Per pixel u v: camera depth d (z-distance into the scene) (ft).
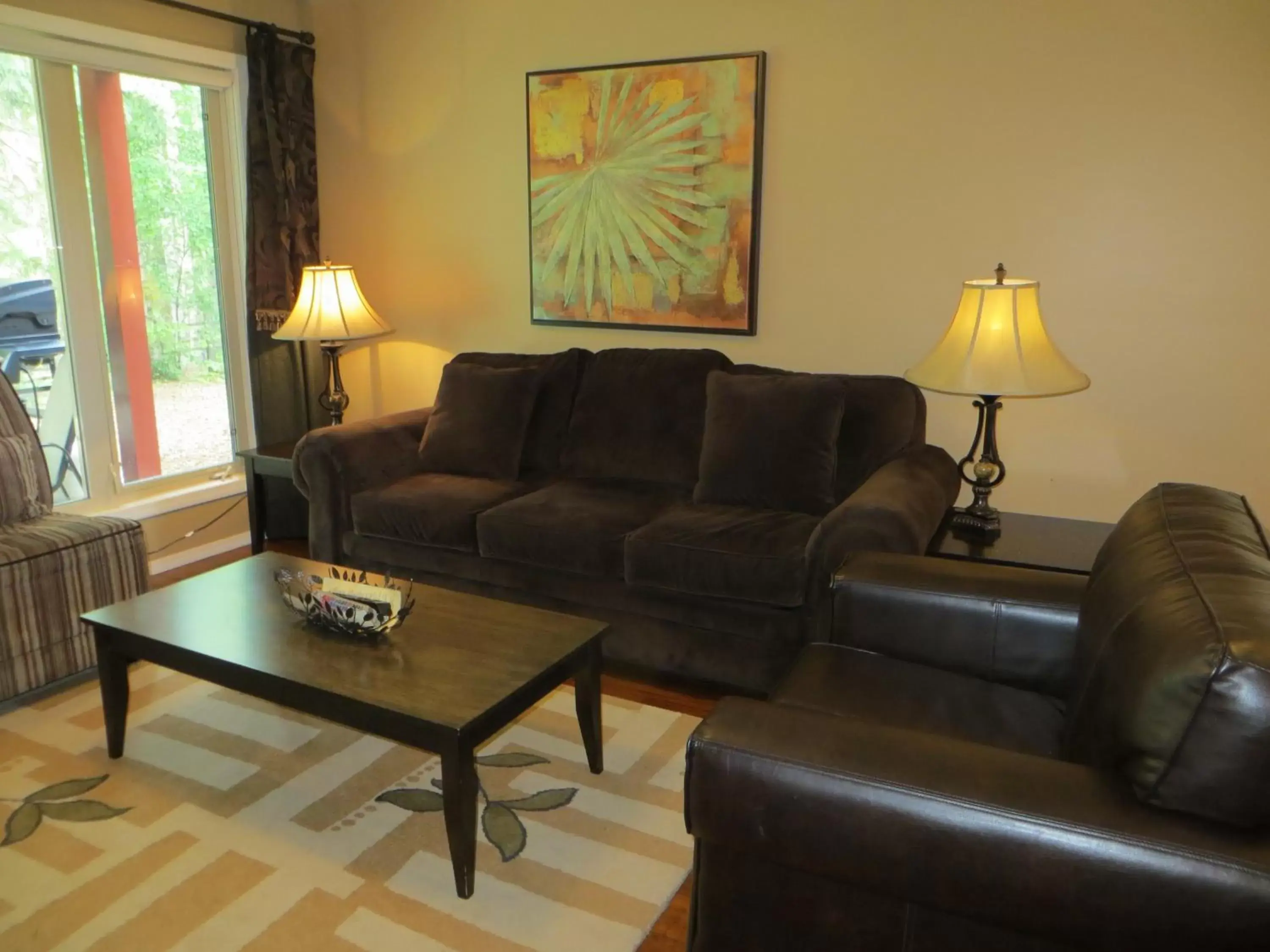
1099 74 9.07
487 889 6.08
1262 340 8.94
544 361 11.65
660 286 11.57
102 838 6.56
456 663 6.44
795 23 10.27
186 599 7.70
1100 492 9.89
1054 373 7.75
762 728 4.24
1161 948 3.53
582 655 6.90
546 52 11.81
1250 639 3.54
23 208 10.69
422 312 13.52
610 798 7.14
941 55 9.68
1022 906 3.71
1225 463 9.29
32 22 10.23
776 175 10.71
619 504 9.74
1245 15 8.47
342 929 5.68
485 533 9.53
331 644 6.79
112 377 11.94
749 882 4.40
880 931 4.19
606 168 11.57
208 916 5.79
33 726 8.16
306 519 13.61
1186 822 3.58
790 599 7.99
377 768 7.55
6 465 9.18
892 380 9.80
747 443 9.45
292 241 13.17
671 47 11.01
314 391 13.87
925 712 5.55
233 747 7.84
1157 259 9.20
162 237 12.34
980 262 9.94
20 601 8.38
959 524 8.71
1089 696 4.57
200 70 12.26
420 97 12.82
